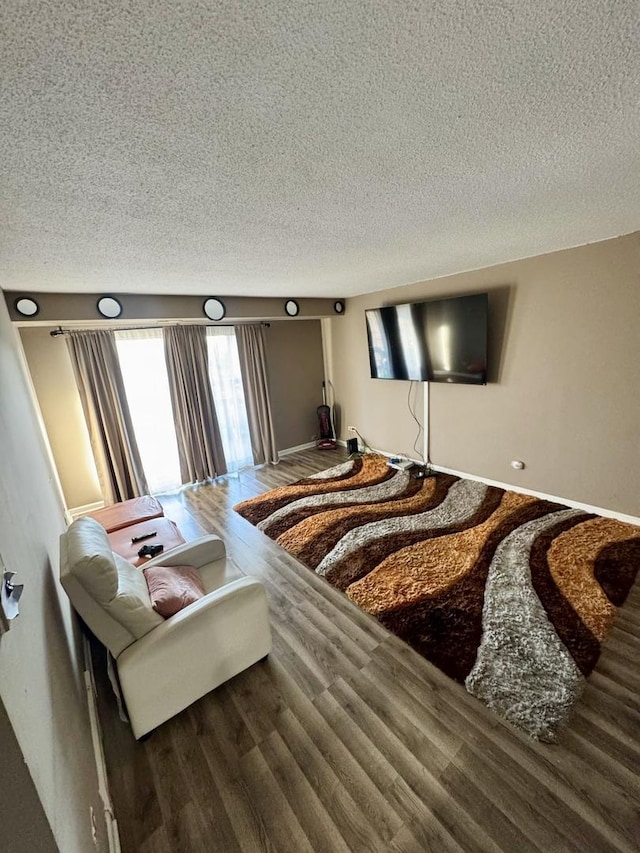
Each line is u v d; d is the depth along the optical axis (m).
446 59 0.73
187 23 0.60
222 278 2.91
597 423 2.89
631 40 0.70
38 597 1.14
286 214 1.57
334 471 4.53
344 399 5.48
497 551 2.59
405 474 4.23
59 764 0.87
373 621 2.09
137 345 3.92
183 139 0.95
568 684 1.61
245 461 4.95
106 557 1.40
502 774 1.31
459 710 1.55
